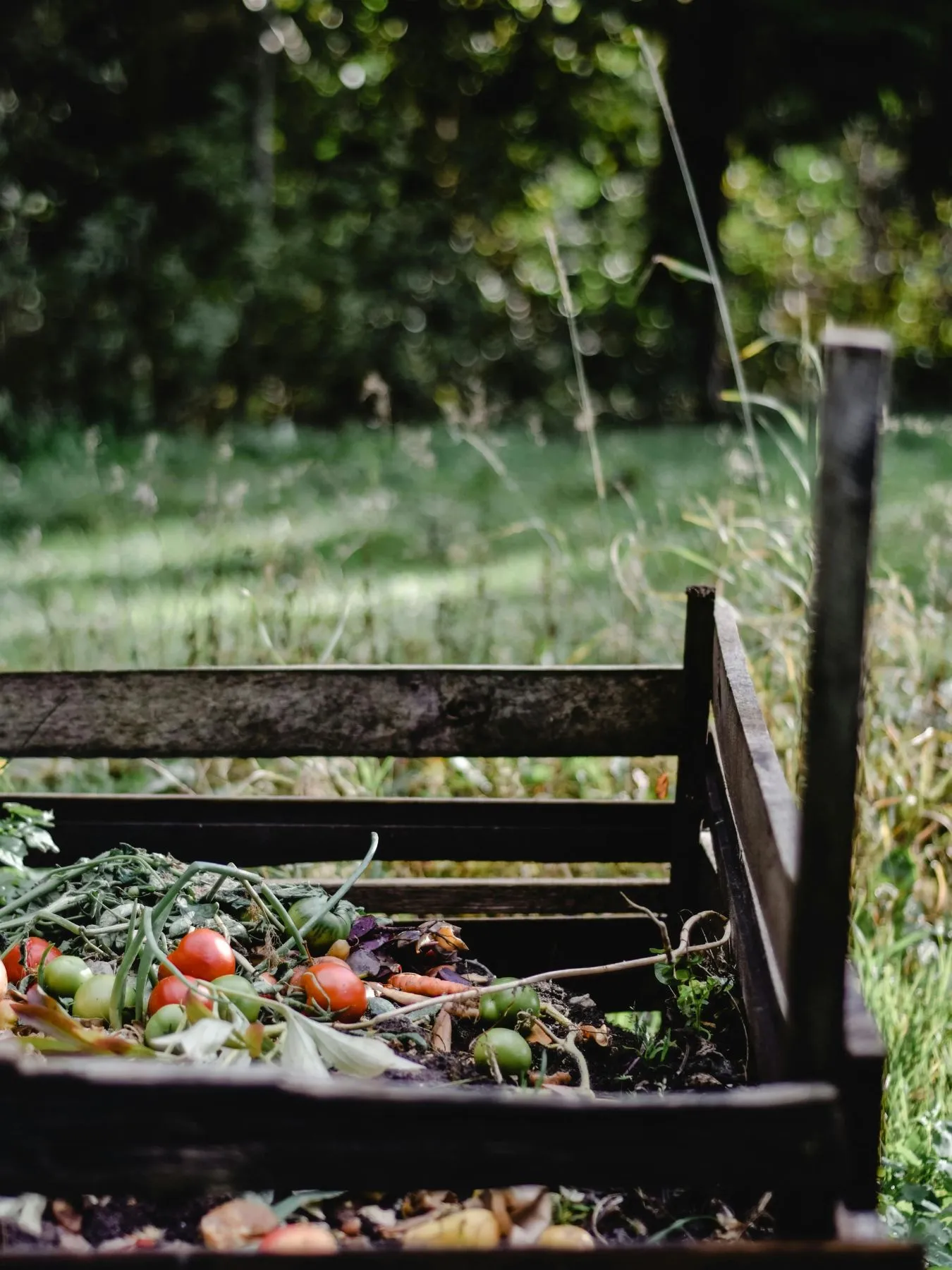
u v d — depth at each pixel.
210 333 13.36
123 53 13.41
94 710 2.87
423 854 3.04
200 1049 1.75
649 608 4.51
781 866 1.72
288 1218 1.72
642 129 17.27
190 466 10.97
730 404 16.55
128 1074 1.41
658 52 15.42
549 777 3.99
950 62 14.40
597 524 8.35
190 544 7.50
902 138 17.02
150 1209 1.69
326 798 3.02
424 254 15.18
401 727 2.86
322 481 10.21
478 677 2.84
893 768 3.64
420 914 3.17
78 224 13.20
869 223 20.22
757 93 15.35
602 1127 1.43
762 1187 1.44
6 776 3.91
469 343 15.31
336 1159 1.42
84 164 13.26
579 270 16.64
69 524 8.87
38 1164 1.41
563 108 16.62
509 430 13.97
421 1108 1.42
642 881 3.16
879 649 4.05
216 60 14.16
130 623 4.84
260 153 14.68
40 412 11.96
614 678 2.84
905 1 13.52
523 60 16.31
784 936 1.69
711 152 15.52
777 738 3.65
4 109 12.59
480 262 15.66
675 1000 2.46
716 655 2.73
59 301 12.70
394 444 11.84
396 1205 1.76
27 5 12.70
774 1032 1.76
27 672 2.86
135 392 12.91
